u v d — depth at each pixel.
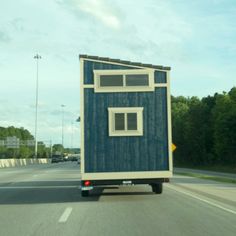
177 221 13.17
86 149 18.73
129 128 18.86
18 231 11.84
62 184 30.25
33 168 70.88
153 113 18.98
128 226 12.35
